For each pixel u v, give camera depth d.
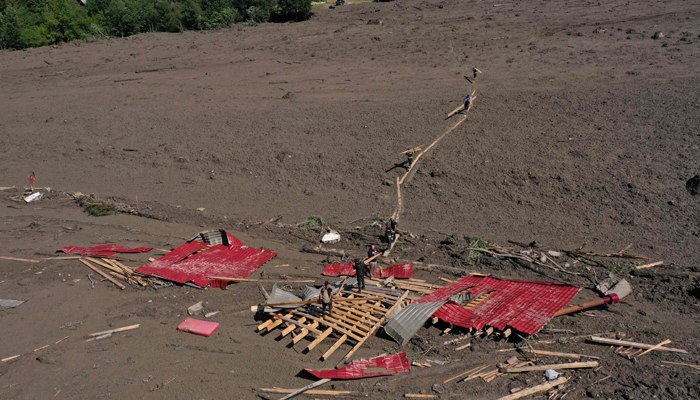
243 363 12.84
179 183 28.45
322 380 11.72
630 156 24.36
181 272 17.78
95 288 17.09
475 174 25.70
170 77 45.09
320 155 29.31
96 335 14.22
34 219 23.83
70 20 67.00
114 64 50.88
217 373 12.48
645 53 37.62
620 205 21.45
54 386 12.20
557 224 21.06
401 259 18.66
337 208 24.48
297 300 15.14
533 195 23.48
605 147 25.50
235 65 47.69
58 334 14.41
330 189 26.58
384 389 11.36
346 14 69.25
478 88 35.38
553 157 25.66
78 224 23.11
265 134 32.34
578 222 21.00
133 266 18.70
